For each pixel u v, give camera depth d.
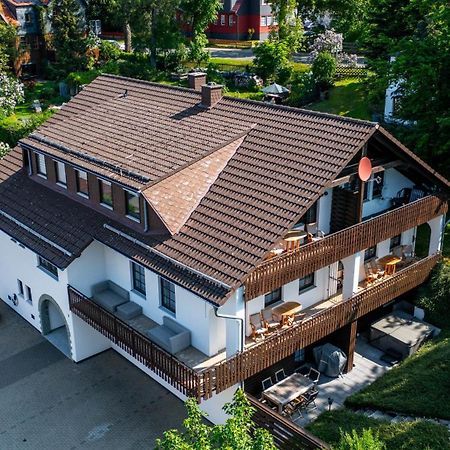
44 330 26.44
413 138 29.67
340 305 21.52
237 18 74.94
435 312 24.94
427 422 18.95
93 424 21.38
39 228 24.80
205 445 12.80
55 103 56.34
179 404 22.23
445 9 28.92
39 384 23.48
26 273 26.50
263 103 24.28
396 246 26.30
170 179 21.47
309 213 22.00
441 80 28.84
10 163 29.69
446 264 26.31
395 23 42.41
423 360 22.86
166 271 19.62
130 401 22.45
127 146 24.42
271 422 18.55
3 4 62.94
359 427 19.08
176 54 60.81
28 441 20.70
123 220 22.72
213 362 20.50
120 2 59.88
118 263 23.77
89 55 62.81
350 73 49.72
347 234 20.94
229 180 21.48
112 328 21.86
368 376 22.83
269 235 18.69
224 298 17.70
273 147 21.83
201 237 19.94
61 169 26.27
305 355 23.41
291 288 22.17
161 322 22.52
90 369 24.28
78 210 24.69
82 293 24.09
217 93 25.48
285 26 58.56
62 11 60.97
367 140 20.27
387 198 25.14
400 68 29.48
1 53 58.38
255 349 19.19
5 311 28.64
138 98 28.16
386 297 23.52
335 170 19.50
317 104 47.19
